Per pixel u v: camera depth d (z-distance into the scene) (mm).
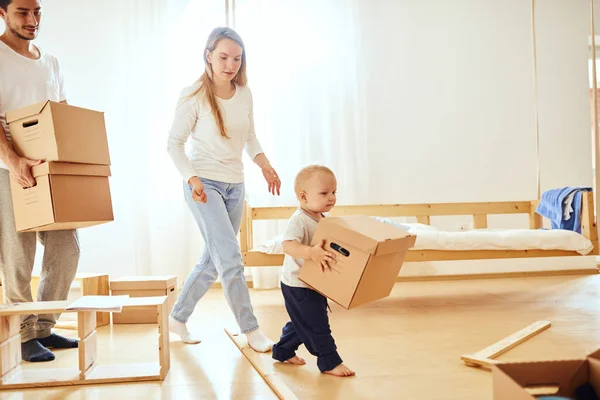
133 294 2639
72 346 2082
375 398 1430
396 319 2529
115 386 1609
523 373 848
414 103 3986
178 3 3762
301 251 1586
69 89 3758
